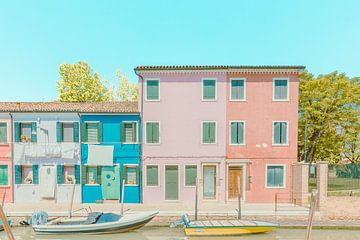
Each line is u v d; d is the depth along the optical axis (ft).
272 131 63.98
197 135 64.34
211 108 64.23
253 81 64.18
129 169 64.75
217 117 64.28
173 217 52.08
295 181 61.98
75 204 61.77
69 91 96.99
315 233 46.47
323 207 52.11
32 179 64.80
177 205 60.59
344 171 55.98
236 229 45.16
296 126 63.93
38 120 64.13
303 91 82.53
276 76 63.98
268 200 63.57
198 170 64.13
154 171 64.28
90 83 100.83
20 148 63.98
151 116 64.34
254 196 63.67
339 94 81.35
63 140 65.00
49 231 45.68
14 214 51.65
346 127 80.38
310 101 83.05
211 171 65.05
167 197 64.08
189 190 64.03
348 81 81.61
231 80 64.44
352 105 81.46
